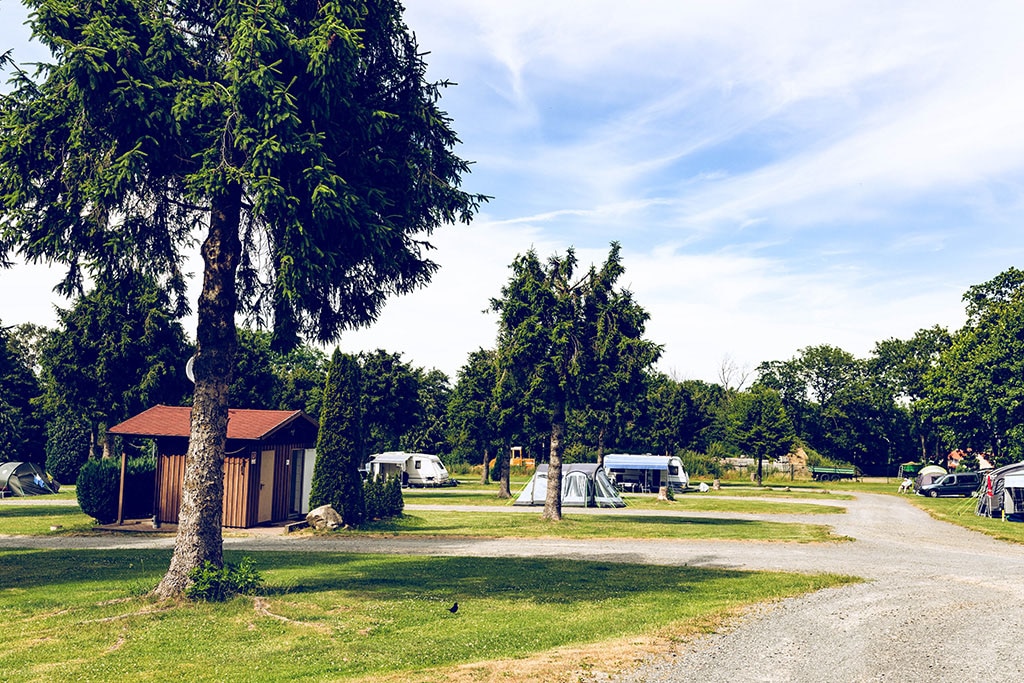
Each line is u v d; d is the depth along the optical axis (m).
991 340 43.47
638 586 14.30
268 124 10.69
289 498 27.34
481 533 24.05
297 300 11.72
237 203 12.77
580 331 27.50
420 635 10.13
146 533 23.78
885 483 73.56
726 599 13.13
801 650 9.74
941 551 21.05
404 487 56.81
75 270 12.92
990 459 45.78
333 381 25.61
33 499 40.72
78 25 10.84
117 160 10.87
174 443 25.08
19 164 11.49
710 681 8.30
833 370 95.94
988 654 9.68
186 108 10.77
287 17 11.72
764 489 61.47
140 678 8.18
